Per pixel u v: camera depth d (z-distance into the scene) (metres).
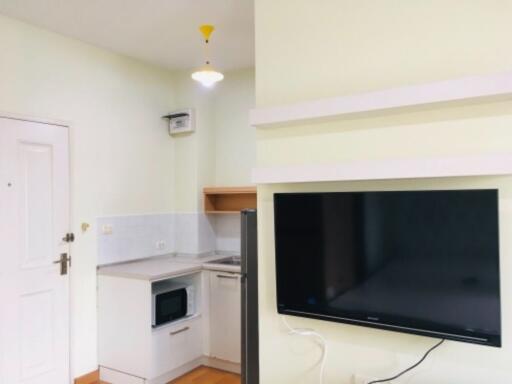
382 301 1.61
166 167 4.05
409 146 1.67
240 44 3.38
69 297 3.10
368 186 1.77
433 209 1.52
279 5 2.02
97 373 3.26
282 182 1.81
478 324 1.44
